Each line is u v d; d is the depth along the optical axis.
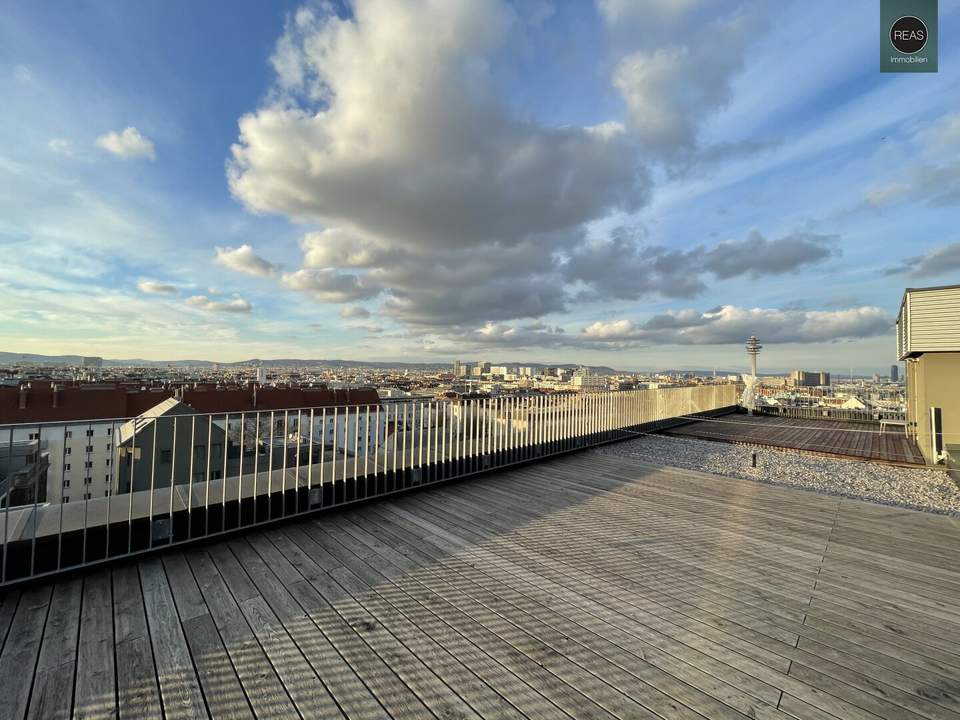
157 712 1.59
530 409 6.61
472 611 2.38
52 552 2.62
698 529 3.82
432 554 3.15
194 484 3.24
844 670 1.91
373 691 1.73
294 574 2.78
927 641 2.14
